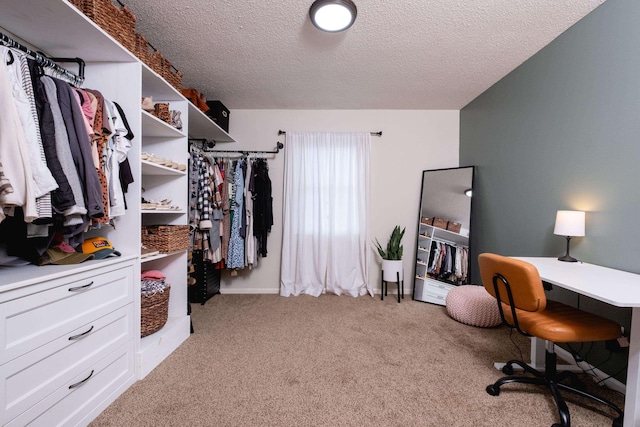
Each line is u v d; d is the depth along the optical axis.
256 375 1.46
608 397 1.32
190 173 2.20
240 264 2.71
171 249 1.72
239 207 2.71
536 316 1.23
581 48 1.60
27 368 0.90
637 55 1.31
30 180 0.86
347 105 2.99
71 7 1.03
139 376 1.42
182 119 1.97
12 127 0.83
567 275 1.23
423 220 2.98
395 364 1.58
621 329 1.14
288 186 3.00
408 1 1.46
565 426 1.08
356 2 1.47
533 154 1.99
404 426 1.12
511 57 2.03
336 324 2.17
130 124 1.43
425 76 2.33
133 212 1.43
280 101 2.87
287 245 2.97
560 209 1.76
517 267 1.12
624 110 1.36
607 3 1.44
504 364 1.54
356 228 3.02
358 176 3.01
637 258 1.30
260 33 1.75
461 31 1.72
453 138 3.12
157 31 1.72
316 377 1.45
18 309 0.87
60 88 1.05
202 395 1.30
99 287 1.19
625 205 1.36
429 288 2.80
